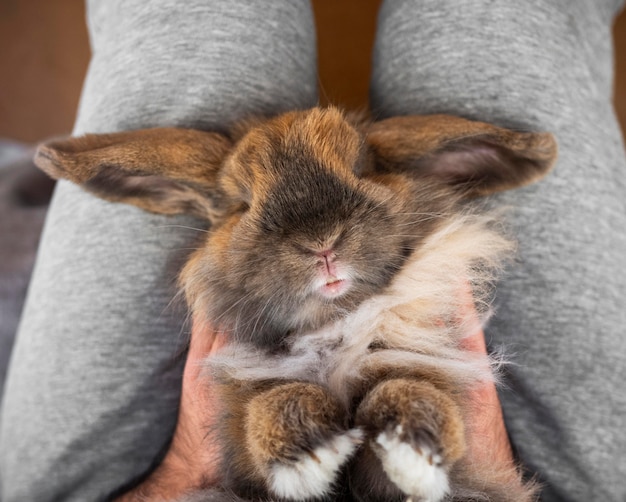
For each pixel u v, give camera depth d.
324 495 0.32
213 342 0.39
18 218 0.59
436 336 0.36
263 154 0.34
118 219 0.42
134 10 0.44
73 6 0.76
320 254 0.32
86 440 0.43
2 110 0.76
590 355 0.40
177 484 0.40
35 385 0.43
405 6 0.44
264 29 0.43
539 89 0.41
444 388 0.34
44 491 0.43
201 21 0.42
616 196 0.42
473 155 0.38
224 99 0.42
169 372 0.43
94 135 0.37
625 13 0.67
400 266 0.35
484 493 0.34
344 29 0.65
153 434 0.44
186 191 0.39
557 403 0.40
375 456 0.31
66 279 0.43
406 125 0.37
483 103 0.41
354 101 0.60
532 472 0.42
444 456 0.30
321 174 0.33
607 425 0.40
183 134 0.38
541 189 0.40
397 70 0.44
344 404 0.34
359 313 0.35
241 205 0.36
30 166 0.60
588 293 0.40
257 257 0.33
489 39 0.42
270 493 0.32
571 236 0.40
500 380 0.39
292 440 0.31
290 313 0.34
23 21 0.77
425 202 0.37
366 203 0.33
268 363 0.36
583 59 0.44
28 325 0.45
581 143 0.41
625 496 0.41
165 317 0.42
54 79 0.76
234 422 0.35
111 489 0.43
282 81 0.43
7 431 0.46
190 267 0.39
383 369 0.35
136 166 0.36
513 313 0.40
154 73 0.42
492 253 0.39
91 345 0.42
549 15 0.43
